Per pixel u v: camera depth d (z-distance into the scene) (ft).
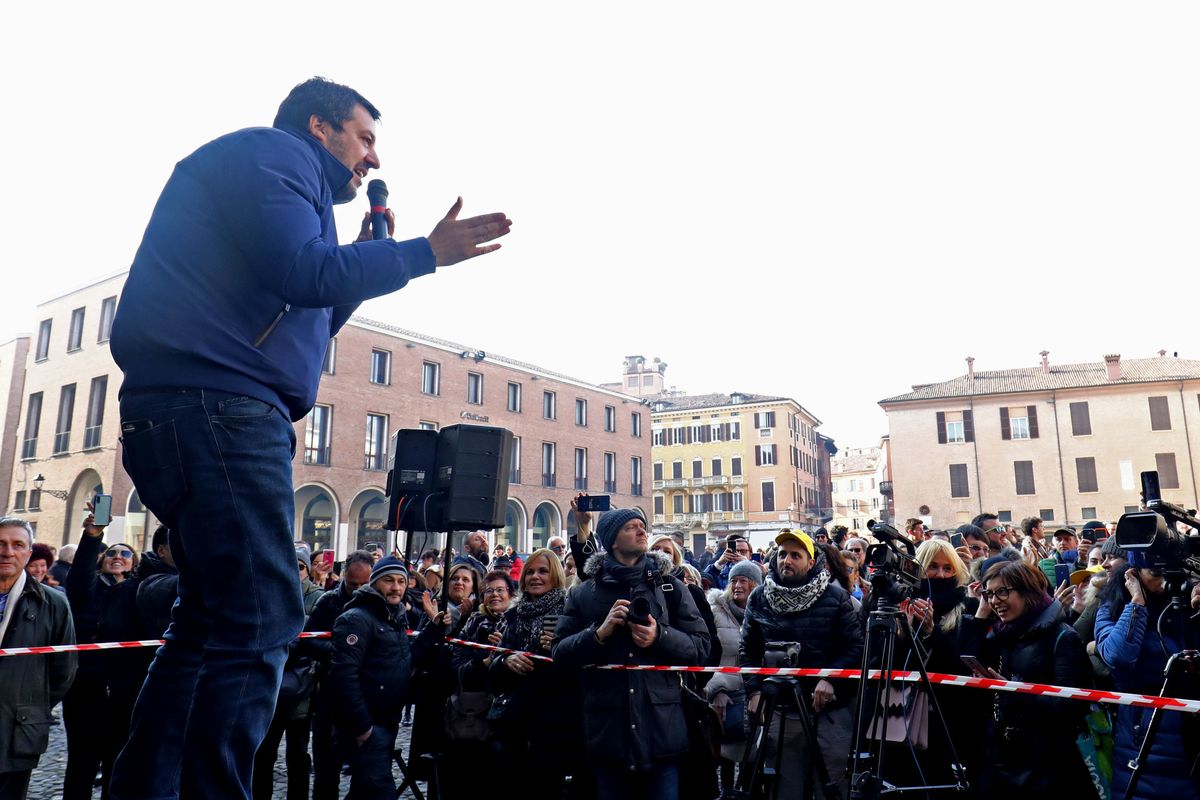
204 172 5.74
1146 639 12.88
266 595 5.34
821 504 244.01
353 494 111.14
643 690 13.85
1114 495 144.66
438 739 17.39
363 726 15.81
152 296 5.50
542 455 141.59
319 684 18.40
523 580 17.44
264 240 5.36
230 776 5.07
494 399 134.31
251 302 5.62
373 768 15.87
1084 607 18.17
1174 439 143.54
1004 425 153.69
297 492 106.93
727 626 20.01
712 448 218.18
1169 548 10.94
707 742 14.46
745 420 215.51
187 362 5.37
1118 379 150.41
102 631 18.88
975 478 153.38
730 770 19.31
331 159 6.37
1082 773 13.57
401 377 120.26
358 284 5.49
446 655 17.53
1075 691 11.71
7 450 112.27
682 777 14.56
